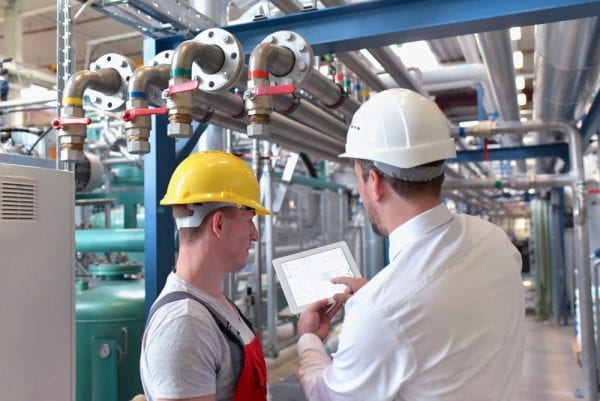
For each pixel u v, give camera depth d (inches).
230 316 47.4
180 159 86.8
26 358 53.9
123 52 244.1
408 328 37.2
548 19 64.7
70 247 59.5
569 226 299.4
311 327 52.0
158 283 78.0
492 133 148.6
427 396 37.5
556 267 275.1
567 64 102.9
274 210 202.8
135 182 195.8
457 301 37.9
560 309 280.8
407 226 40.9
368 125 42.6
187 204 45.9
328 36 71.2
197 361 40.3
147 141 57.7
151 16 70.4
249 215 48.6
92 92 63.6
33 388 54.5
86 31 222.8
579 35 89.4
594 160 262.5
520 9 62.6
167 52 65.7
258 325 174.2
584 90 120.7
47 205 56.8
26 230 54.4
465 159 192.2
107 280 114.7
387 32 68.3
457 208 348.2
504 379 40.1
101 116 154.5
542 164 251.3
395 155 40.5
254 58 53.7
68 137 57.5
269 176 190.2
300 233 237.0
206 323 42.0
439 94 259.3
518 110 155.0
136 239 111.7
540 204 288.0
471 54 171.5
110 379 91.7
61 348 57.9
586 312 135.9
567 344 227.3
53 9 171.0
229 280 164.9
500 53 106.4
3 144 106.6
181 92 53.2
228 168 47.6
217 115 89.6
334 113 126.0
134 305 96.8
